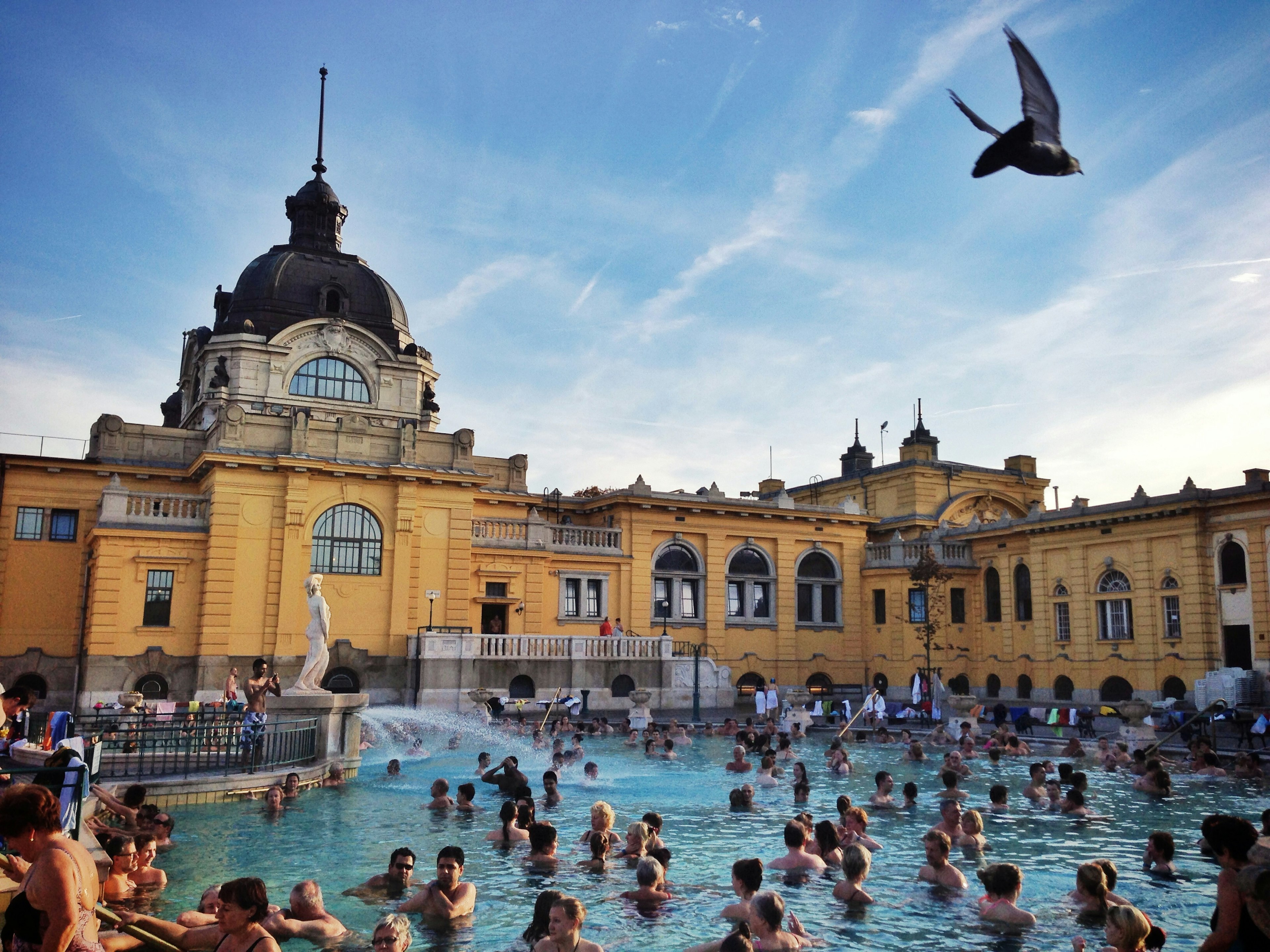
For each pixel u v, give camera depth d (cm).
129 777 1756
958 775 2359
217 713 2517
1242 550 3869
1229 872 731
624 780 2269
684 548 4978
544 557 4441
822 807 1892
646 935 1051
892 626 5112
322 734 2155
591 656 4003
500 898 1180
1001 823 1706
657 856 1297
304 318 4828
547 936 941
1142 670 4147
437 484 4059
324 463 3816
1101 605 4391
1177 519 4050
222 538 3675
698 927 1080
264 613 3703
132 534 3594
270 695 2184
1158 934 899
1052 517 4569
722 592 4981
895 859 1417
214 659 3594
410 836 1520
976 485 5959
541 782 2233
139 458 4112
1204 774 2317
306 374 4738
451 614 4025
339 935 1030
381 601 3900
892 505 5975
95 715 2438
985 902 1128
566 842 1517
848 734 3275
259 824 1594
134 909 1120
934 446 6081
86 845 1255
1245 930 703
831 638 5200
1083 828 1661
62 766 1139
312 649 2242
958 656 5016
